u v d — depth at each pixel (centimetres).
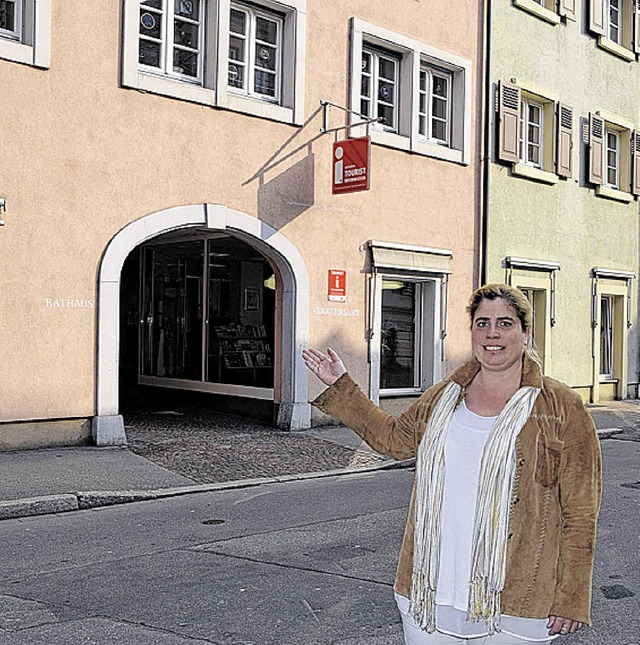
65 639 497
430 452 295
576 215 1958
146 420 1460
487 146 1709
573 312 1953
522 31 1802
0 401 1095
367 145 1361
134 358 1744
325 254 1438
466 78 1670
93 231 1173
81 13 1157
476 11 1700
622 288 2105
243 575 636
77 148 1156
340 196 1455
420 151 1581
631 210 2142
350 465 1172
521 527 284
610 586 621
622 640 510
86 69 1162
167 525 816
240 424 1435
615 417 1789
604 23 2039
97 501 907
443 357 1634
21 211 1109
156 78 1225
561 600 285
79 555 699
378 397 1526
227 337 1534
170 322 1661
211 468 1099
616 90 2089
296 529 796
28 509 859
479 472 287
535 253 1839
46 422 1139
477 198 1705
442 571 290
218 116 1298
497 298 298
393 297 1591
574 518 288
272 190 1364
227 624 526
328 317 1443
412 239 1578
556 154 1889
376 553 705
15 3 1122
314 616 542
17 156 1104
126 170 1202
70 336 1154
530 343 303
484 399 300
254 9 1362
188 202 1266
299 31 1389
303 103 1397
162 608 556
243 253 1494
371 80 1530
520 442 286
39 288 1126
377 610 555
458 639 288
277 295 1416
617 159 2142
